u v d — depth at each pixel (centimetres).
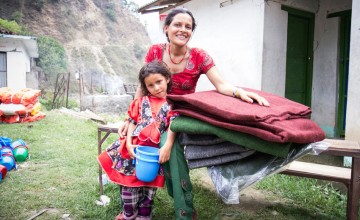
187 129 193
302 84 604
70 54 4212
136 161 226
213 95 216
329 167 295
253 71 529
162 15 790
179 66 251
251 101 201
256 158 190
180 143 212
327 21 571
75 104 1689
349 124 404
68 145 586
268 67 523
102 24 5075
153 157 219
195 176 411
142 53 5278
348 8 532
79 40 4512
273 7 517
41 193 346
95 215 292
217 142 191
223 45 597
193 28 243
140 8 790
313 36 596
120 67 4603
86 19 4862
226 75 594
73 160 482
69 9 4672
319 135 192
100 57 4481
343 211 304
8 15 3966
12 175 407
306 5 566
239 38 557
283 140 155
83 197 332
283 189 360
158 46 262
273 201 333
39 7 4278
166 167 228
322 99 588
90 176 407
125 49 5050
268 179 383
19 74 1378
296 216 297
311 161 464
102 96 1412
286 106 203
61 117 962
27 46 1542
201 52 247
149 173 222
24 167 447
